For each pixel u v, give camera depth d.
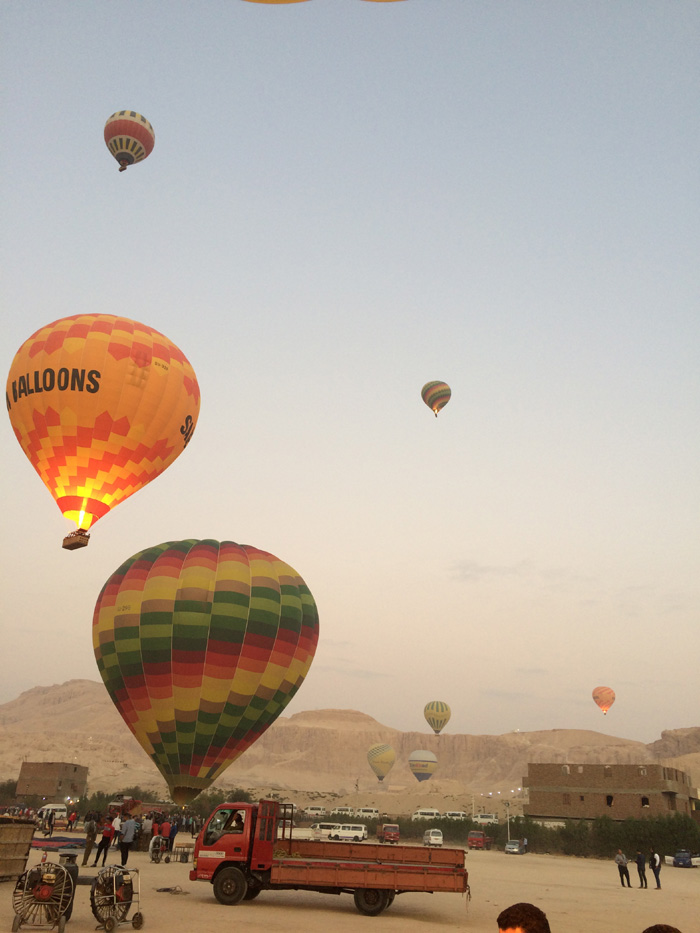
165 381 36.75
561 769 83.06
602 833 68.69
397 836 69.25
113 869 16.27
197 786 35.47
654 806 78.00
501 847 76.00
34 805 104.44
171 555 37.53
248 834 21.20
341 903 23.30
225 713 35.41
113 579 37.97
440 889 21.16
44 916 15.97
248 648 35.81
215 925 17.19
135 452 36.22
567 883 36.09
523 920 3.81
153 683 35.03
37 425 35.44
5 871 20.16
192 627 35.25
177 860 35.16
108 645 36.31
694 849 65.38
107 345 35.72
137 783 177.75
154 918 17.69
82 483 35.56
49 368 35.16
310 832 56.38
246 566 38.16
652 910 26.09
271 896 23.92
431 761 160.75
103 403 35.16
